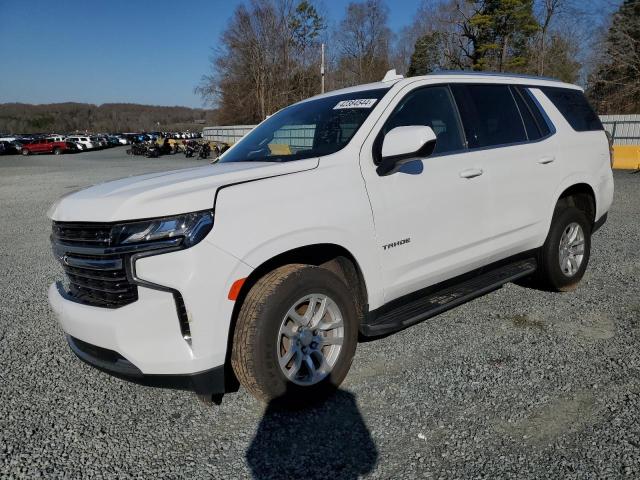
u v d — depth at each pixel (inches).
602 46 1222.9
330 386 115.6
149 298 96.0
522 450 96.7
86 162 1353.3
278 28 2124.8
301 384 110.2
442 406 113.2
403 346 144.6
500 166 150.6
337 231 113.7
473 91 153.3
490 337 148.5
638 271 206.1
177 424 112.0
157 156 1541.6
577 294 182.1
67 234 106.7
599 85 1262.3
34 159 1643.7
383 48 2311.8
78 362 145.9
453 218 138.5
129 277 96.2
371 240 120.4
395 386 122.8
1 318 183.5
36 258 281.7
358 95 144.1
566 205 185.2
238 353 103.7
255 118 2315.5
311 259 121.0
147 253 95.2
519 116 164.4
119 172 916.0
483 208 146.3
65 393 127.8
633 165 639.8
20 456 102.0
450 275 143.2
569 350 137.6
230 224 99.4
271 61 2178.9
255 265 101.7
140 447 104.0
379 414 111.5
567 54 1557.6
